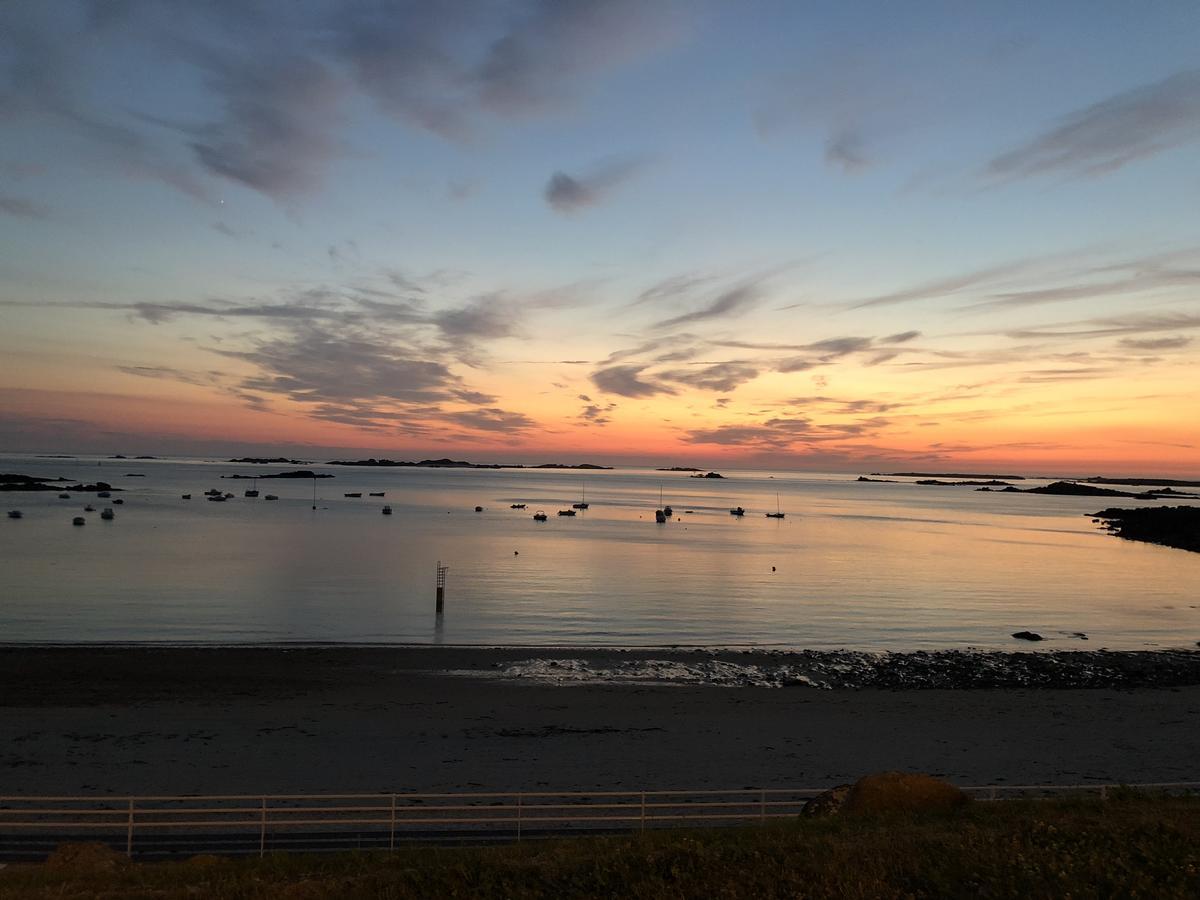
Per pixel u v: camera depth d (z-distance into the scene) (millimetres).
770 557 93688
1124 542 123812
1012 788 19625
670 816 19438
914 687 36719
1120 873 11953
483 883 12508
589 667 38594
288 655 38875
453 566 77625
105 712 28625
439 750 25547
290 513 145375
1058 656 43375
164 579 64438
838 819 15414
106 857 14906
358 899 12148
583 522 145000
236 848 17250
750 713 30625
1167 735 28719
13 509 137625
